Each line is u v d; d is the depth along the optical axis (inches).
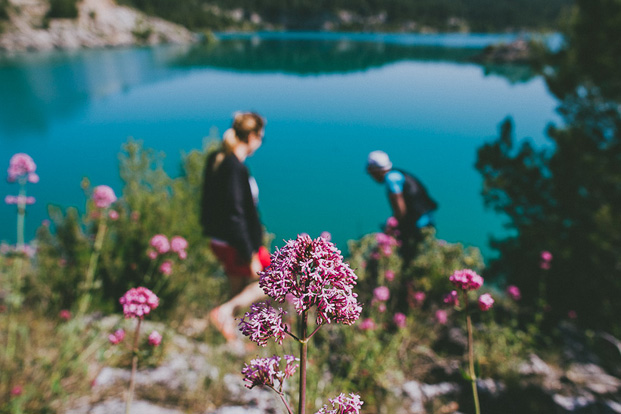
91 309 177.3
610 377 167.0
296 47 3376.0
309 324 128.4
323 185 528.1
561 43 224.1
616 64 198.5
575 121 222.2
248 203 154.6
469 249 193.8
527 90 1209.4
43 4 3120.1
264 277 43.4
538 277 218.4
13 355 127.7
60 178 537.6
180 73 1747.0
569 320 211.5
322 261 42.0
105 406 119.3
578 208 211.0
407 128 794.8
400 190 189.9
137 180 236.1
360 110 963.3
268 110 985.5
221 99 1138.0
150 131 792.9
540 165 224.7
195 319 197.5
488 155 233.0
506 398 148.4
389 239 178.5
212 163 155.7
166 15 4414.4
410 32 6358.3
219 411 123.0
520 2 7052.2
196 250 220.7
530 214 229.1
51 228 206.2
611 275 201.8
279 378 46.1
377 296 162.2
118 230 204.1
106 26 3331.7
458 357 169.0
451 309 189.9
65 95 1187.3
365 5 6461.6
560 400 146.7
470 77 1560.0
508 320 199.5
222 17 5565.9
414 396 145.9
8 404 107.9
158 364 139.3
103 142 716.7
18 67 1812.3
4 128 804.6
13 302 151.2
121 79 1541.6
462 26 6530.5
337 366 152.3
